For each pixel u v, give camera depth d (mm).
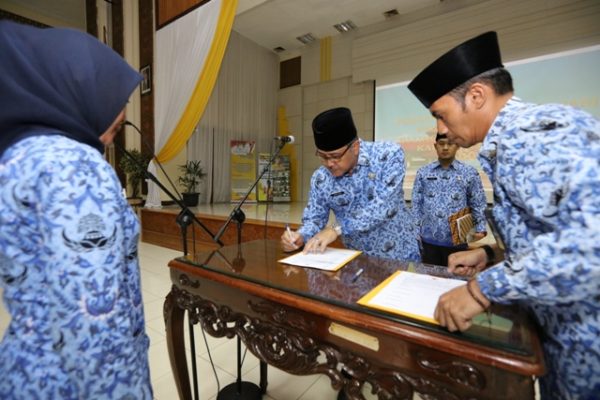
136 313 589
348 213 1314
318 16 6039
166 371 1569
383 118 5984
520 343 524
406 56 5676
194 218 1155
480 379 522
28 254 453
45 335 461
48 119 480
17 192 441
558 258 453
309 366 737
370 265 968
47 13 5719
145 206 5070
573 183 447
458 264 885
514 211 583
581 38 4258
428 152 5559
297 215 4672
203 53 4262
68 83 507
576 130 481
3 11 5285
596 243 427
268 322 803
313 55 7191
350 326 654
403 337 581
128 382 477
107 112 563
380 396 635
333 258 1037
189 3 4410
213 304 936
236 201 6941
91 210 444
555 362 608
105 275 447
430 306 650
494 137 621
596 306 541
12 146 472
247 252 1159
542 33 4488
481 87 640
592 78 4219
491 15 4855
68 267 423
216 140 6672
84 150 478
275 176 7387
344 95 6840
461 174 1919
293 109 7629
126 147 5383
